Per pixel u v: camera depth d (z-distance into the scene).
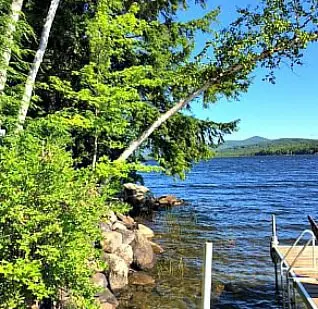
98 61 10.29
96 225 6.12
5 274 4.80
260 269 11.11
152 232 15.57
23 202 5.12
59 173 5.45
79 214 5.46
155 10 13.42
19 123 7.64
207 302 5.07
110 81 10.48
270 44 11.34
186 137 13.89
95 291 5.81
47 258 5.05
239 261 11.95
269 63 11.61
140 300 8.45
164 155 13.90
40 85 10.38
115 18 10.66
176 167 13.84
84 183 6.13
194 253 12.70
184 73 12.38
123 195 21.12
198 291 9.02
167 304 8.28
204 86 12.00
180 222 19.55
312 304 6.06
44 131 6.34
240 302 8.80
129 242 10.69
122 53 11.09
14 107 8.61
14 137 6.02
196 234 16.31
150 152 13.90
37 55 9.66
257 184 44.72
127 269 9.34
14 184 5.12
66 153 6.04
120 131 9.98
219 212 23.44
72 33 12.48
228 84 12.19
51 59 12.71
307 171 67.06
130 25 10.35
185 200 29.75
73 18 12.20
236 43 11.56
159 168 10.87
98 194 6.39
